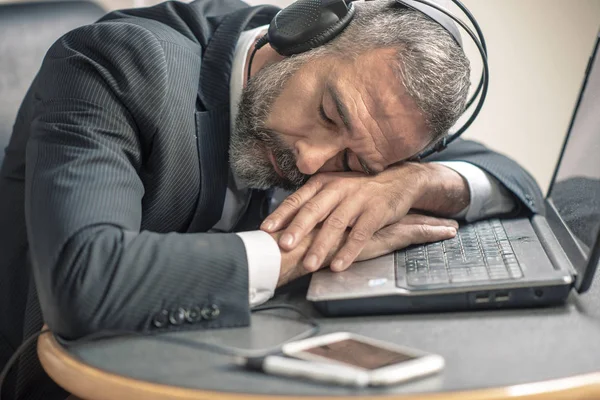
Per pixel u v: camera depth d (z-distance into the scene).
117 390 0.81
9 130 1.55
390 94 1.28
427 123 1.32
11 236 1.40
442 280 1.05
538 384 0.78
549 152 2.16
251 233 1.13
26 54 1.57
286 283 1.13
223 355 0.88
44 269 0.99
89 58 1.29
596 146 1.23
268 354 0.87
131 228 1.07
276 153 1.39
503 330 0.95
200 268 1.00
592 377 0.80
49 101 1.26
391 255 1.23
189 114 1.37
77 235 1.00
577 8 2.04
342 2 1.33
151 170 1.33
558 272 1.04
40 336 0.99
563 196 1.42
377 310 1.03
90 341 0.94
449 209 1.43
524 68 2.12
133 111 1.27
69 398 1.33
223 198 1.47
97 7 1.66
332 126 1.33
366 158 1.32
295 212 1.23
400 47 1.29
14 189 1.44
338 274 1.14
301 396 0.75
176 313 0.98
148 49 1.30
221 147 1.45
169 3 1.60
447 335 0.94
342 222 1.21
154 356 0.88
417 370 0.79
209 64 1.49
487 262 1.12
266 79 1.38
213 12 1.68
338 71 1.30
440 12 1.38
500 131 2.18
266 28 1.56
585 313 1.01
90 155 1.14
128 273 0.97
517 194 1.46
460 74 1.34
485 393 0.76
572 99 2.11
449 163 1.50
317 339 0.88
